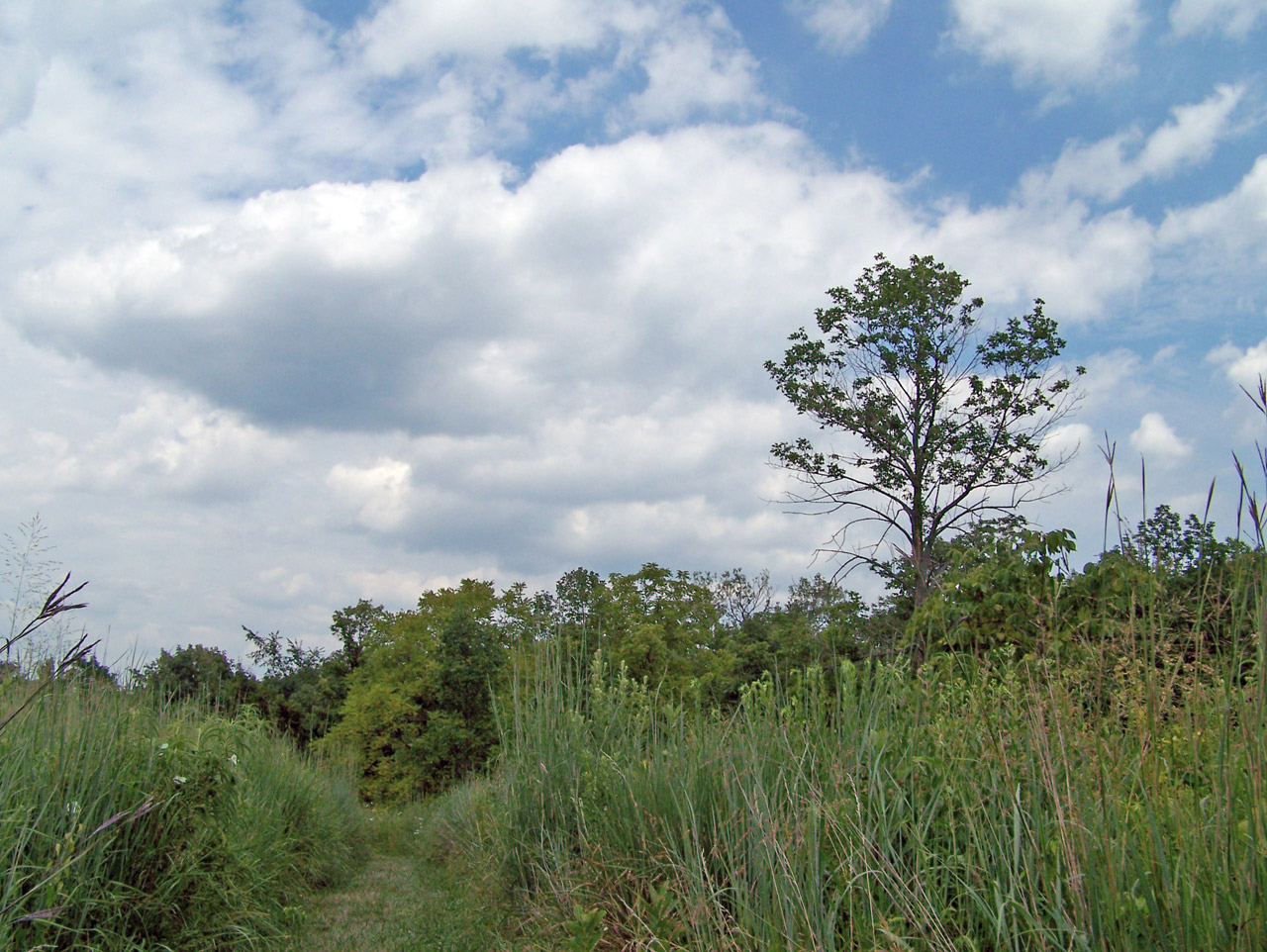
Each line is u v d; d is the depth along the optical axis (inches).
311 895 348.2
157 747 213.6
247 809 280.2
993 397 911.7
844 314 975.0
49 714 200.7
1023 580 216.1
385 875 443.2
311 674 1208.8
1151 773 109.1
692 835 177.8
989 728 143.6
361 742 866.1
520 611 813.2
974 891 117.0
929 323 941.8
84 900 171.6
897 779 149.3
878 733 158.2
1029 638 199.8
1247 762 94.7
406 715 879.1
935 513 905.5
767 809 149.8
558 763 267.0
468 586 951.0
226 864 229.9
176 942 195.0
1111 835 104.9
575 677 320.5
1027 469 897.5
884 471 935.7
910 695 175.6
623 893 190.9
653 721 249.3
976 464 902.4
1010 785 128.5
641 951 154.1
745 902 139.9
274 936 249.4
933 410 952.9
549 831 256.5
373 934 282.2
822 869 136.3
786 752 174.6
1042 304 919.0
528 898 243.3
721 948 135.9
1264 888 86.5
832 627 209.3
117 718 213.8
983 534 304.0
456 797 524.1
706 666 678.5
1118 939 95.1
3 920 148.0
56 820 177.5
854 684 187.6
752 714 203.8
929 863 131.1
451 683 813.9
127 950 180.1
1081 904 98.4
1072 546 217.6
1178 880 92.2
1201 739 110.3
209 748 237.5
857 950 127.1
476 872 311.0
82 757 194.7
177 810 204.5
